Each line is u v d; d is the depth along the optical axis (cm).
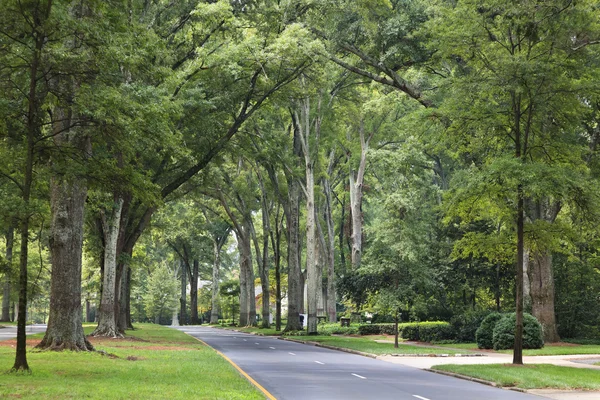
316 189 6303
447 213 2650
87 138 2284
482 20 2514
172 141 2155
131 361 2308
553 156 2656
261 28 4016
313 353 3203
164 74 2302
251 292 7675
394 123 6028
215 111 3900
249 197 6819
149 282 10988
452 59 3797
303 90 4150
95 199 3005
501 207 2550
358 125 6047
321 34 4138
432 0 3688
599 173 3819
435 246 4869
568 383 1862
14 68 1806
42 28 1723
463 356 3144
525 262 4428
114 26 2009
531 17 2400
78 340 2592
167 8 3909
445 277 4772
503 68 2388
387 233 4103
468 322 4234
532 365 2400
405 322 5194
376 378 2016
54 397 1283
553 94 2461
